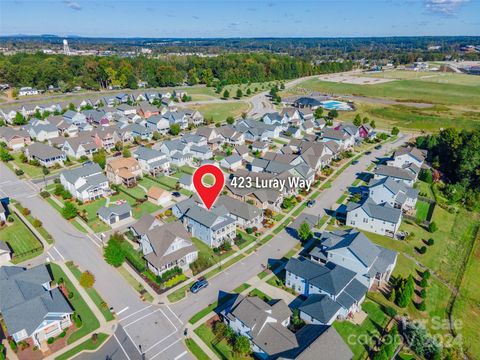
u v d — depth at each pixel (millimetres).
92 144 108062
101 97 174000
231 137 116312
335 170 98562
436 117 155875
